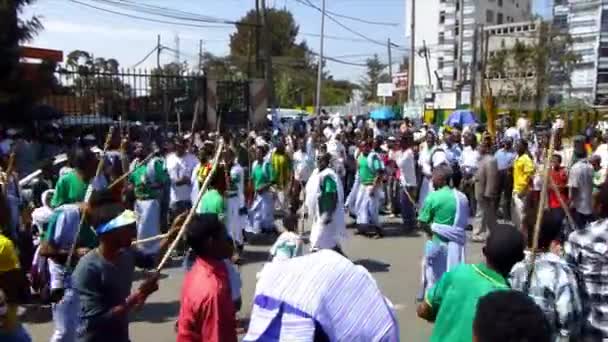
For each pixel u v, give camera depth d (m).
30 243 8.08
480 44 49.16
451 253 7.50
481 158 12.41
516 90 50.38
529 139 20.30
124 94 17.16
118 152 11.41
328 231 9.54
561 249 4.58
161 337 7.00
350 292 2.36
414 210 13.79
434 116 40.03
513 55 52.19
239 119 19.12
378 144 15.14
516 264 4.04
